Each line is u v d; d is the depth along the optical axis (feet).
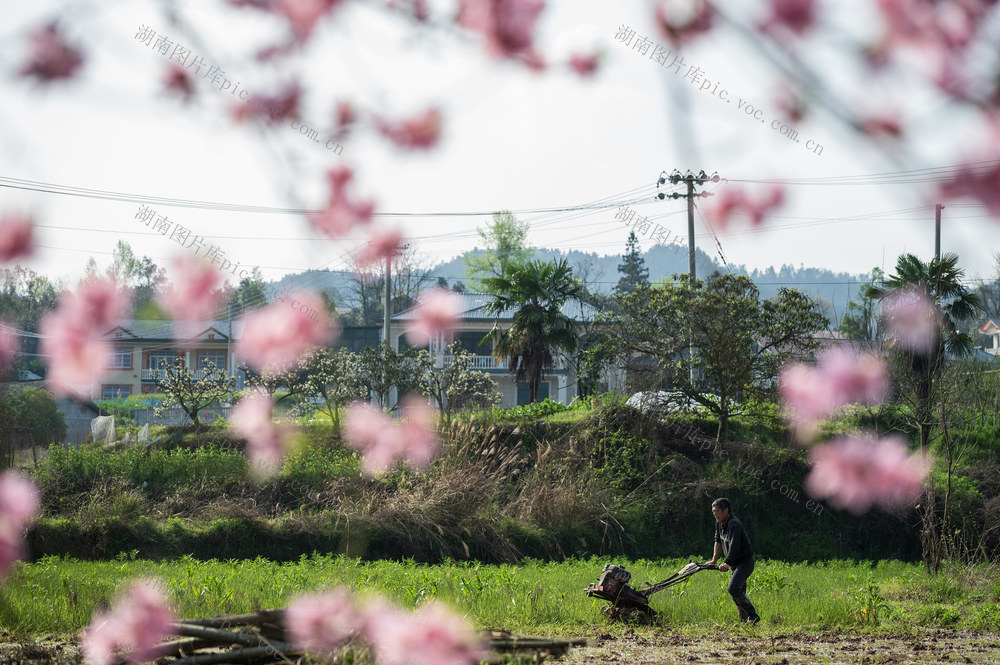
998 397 359.05
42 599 141.90
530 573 225.35
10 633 122.83
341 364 353.10
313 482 294.87
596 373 389.39
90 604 136.87
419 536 266.98
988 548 295.69
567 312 594.65
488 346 619.67
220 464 305.32
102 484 284.41
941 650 138.82
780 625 156.97
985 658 132.36
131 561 237.86
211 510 276.21
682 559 288.71
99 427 422.41
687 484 318.65
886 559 308.19
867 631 154.51
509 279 440.04
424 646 48.39
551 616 153.38
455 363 372.17
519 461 326.03
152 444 334.44
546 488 298.15
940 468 328.29
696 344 339.77
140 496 277.23
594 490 309.22
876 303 298.97
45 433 330.13
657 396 339.36
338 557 253.85
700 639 141.69
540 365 431.02
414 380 362.33
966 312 306.96
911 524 311.06
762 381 331.16
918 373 232.32
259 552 260.42
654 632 145.79
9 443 280.10
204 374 403.95
